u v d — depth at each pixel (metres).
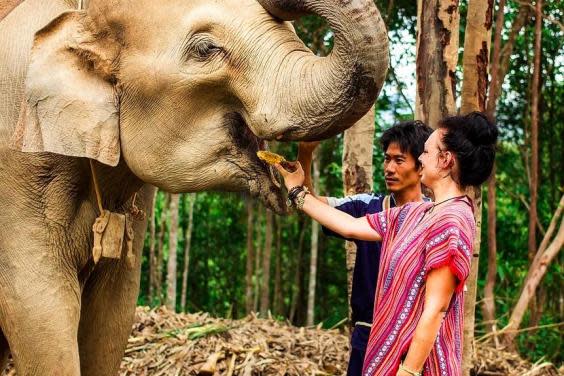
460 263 3.06
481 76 4.78
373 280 3.92
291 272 16.98
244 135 3.44
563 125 11.80
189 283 17.67
